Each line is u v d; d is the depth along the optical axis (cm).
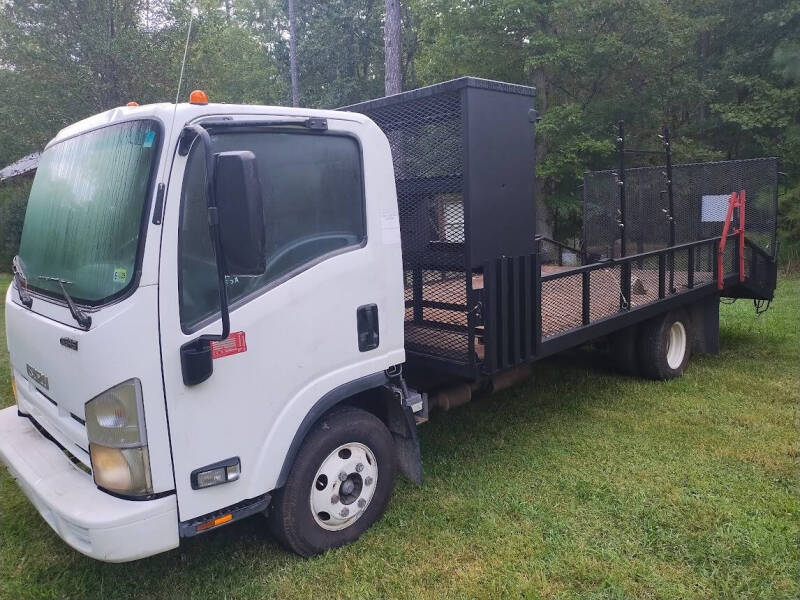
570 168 1520
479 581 317
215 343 279
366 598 306
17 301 354
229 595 312
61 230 308
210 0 1577
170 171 265
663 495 394
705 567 323
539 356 419
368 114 416
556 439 487
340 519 341
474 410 557
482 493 402
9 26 1380
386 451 360
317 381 319
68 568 340
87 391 270
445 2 1515
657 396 581
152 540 267
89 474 292
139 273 260
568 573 321
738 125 1592
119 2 1423
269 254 299
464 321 380
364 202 338
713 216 672
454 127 369
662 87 1512
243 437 292
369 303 341
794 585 307
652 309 555
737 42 1650
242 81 2127
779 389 592
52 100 1405
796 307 991
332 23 2464
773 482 407
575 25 1453
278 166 303
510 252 391
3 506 407
